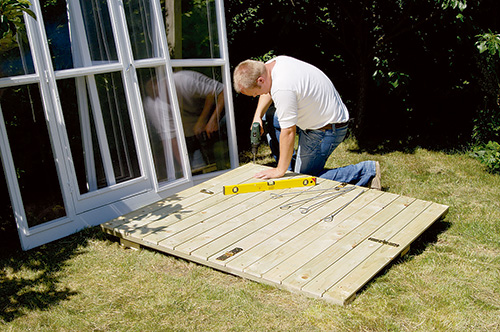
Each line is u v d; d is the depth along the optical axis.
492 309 2.79
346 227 3.46
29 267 3.42
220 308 2.84
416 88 6.18
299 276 2.90
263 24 6.24
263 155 5.83
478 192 4.61
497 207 4.25
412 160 5.49
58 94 3.76
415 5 5.49
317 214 3.66
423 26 5.71
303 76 3.91
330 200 3.88
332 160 5.55
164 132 4.49
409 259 3.30
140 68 4.25
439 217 3.62
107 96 4.07
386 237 3.31
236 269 3.00
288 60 3.96
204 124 4.83
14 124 3.57
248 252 3.18
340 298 2.70
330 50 6.39
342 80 6.64
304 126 4.17
